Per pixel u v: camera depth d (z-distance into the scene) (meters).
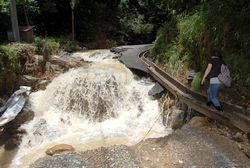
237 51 8.03
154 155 6.82
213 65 7.76
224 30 8.24
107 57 16.12
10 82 11.36
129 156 6.75
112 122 10.44
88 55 16.86
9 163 8.27
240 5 8.23
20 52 12.12
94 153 6.96
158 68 11.61
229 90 8.08
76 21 23.27
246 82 7.53
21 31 13.95
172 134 7.77
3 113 9.96
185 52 10.53
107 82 11.48
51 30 21.39
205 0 10.48
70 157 6.83
